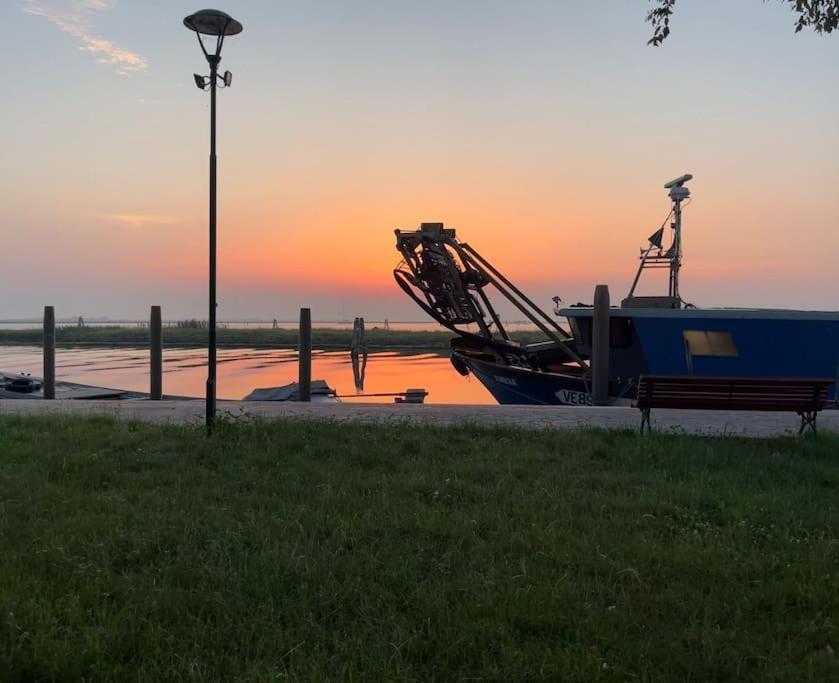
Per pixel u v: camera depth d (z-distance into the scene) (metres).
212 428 9.48
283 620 3.93
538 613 3.93
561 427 10.43
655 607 4.10
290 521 5.52
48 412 11.66
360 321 22.42
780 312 15.46
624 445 8.78
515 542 5.09
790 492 6.72
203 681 3.22
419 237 18.28
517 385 17.81
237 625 3.78
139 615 3.87
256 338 69.69
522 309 17.91
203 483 6.84
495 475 7.21
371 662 3.40
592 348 15.75
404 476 7.05
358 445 8.63
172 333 74.25
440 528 5.37
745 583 4.48
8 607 3.80
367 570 4.55
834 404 15.03
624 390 16.22
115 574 4.48
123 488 6.63
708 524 5.63
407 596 4.20
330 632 3.77
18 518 5.53
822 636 3.74
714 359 15.44
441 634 3.71
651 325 15.77
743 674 3.39
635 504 6.18
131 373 32.56
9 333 76.19
